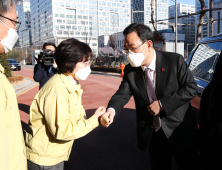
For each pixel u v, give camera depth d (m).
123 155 3.15
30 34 128.38
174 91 1.88
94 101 7.36
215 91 1.71
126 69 2.09
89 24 99.88
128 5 107.19
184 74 1.87
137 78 1.97
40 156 1.52
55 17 93.81
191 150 1.96
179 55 1.93
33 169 1.55
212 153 1.71
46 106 1.46
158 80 1.87
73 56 1.49
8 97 1.07
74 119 1.63
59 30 94.81
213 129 1.69
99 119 1.74
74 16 97.38
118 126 4.43
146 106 1.98
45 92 1.52
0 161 0.90
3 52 1.19
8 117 1.05
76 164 2.91
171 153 2.11
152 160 2.14
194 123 2.01
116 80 14.46
